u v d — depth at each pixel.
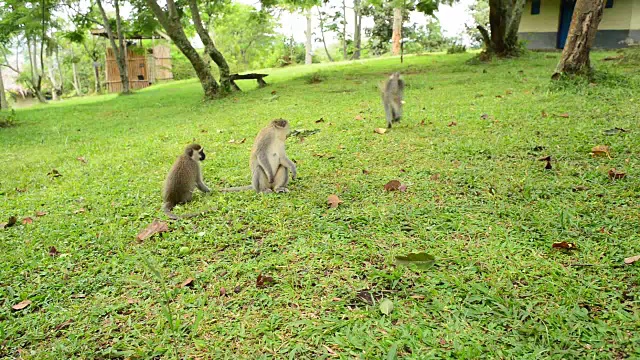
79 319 3.28
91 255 4.27
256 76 18.70
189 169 5.62
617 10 25.31
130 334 3.06
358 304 3.15
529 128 7.09
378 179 5.59
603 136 6.27
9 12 29.02
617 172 4.91
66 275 3.93
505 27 20.36
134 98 22.20
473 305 3.00
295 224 4.54
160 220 5.01
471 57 23.72
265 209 4.98
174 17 16.83
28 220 5.33
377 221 4.40
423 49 38.84
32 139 11.94
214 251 4.15
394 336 2.76
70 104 23.23
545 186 4.85
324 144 7.52
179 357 2.79
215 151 8.05
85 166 7.89
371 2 29.36
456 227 4.13
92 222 5.12
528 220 4.18
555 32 27.47
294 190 5.53
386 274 3.44
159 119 13.29
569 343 2.58
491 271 3.38
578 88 9.85
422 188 5.16
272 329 2.95
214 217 4.93
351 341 2.74
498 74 14.80
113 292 3.59
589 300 2.96
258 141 5.58
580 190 4.71
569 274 3.25
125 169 7.36
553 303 2.96
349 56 49.00
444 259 3.60
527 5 28.03
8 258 4.30
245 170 6.76
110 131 11.91
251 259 3.91
